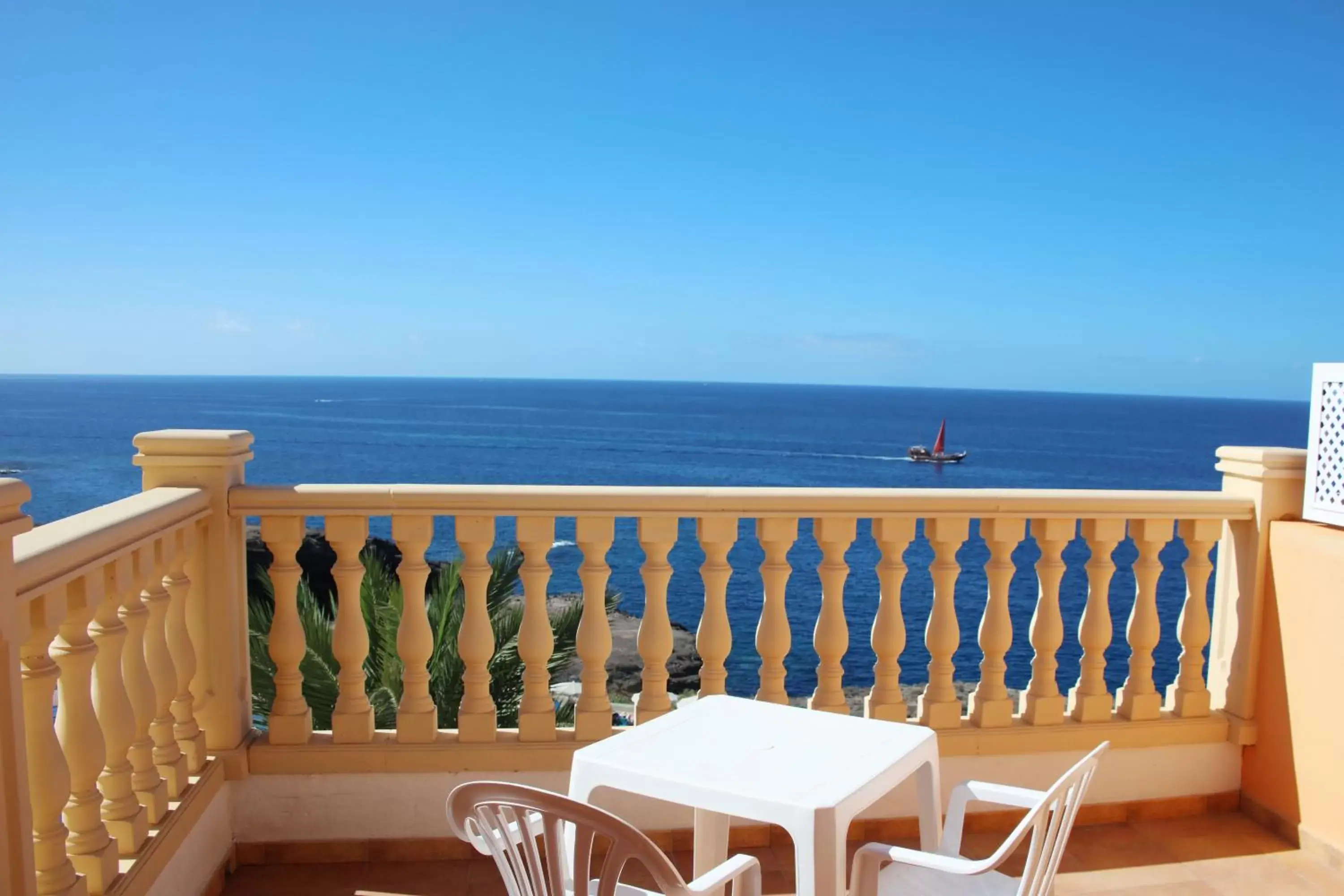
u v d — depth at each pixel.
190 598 3.13
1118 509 3.51
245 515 3.17
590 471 76.81
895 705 3.50
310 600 5.79
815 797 1.91
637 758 2.14
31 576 1.85
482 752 3.30
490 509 3.22
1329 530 3.40
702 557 33.47
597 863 3.30
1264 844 3.47
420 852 3.29
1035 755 3.59
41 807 2.06
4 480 1.72
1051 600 3.58
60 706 2.22
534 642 3.33
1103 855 3.38
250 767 3.23
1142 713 3.69
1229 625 3.78
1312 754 3.39
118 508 2.53
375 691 5.59
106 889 2.27
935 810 2.32
